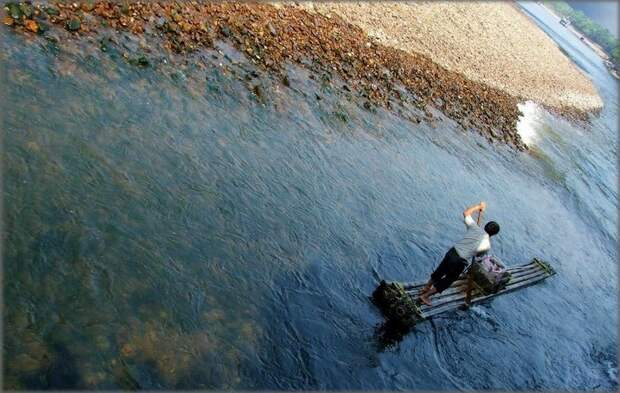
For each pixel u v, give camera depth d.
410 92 20.73
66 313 6.63
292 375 7.51
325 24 20.42
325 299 9.19
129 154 9.84
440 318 10.41
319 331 8.47
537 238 16.97
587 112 41.06
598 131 38.56
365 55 20.39
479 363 9.89
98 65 11.73
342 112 16.28
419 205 14.23
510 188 19.47
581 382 11.01
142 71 12.41
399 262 11.34
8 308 6.33
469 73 27.11
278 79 15.62
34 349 6.07
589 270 17.05
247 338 7.64
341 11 22.58
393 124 17.83
